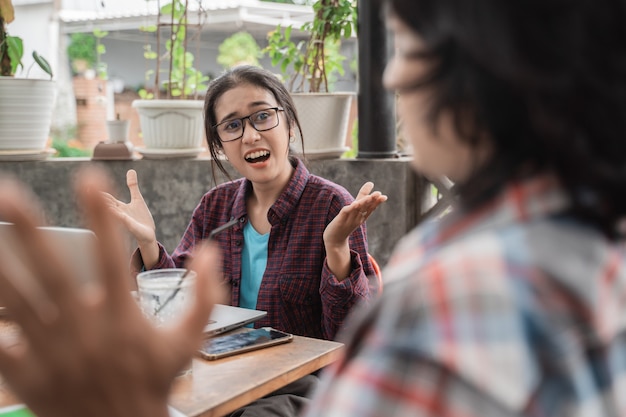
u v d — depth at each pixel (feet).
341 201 6.49
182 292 4.19
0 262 1.45
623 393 1.47
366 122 11.07
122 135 11.57
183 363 1.53
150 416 1.48
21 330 1.45
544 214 1.48
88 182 1.48
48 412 1.47
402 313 1.43
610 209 1.51
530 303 1.37
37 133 11.20
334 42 12.50
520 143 1.49
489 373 1.32
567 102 1.39
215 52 23.31
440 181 10.32
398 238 10.90
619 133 1.42
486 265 1.41
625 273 1.52
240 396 3.99
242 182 7.07
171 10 12.62
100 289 1.50
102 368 1.45
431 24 1.47
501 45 1.37
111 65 24.45
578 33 1.37
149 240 6.18
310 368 4.56
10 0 11.80
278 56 13.39
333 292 5.66
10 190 1.46
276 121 6.63
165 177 11.23
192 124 11.30
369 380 1.40
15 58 12.00
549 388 1.36
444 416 1.32
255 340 4.87
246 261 6.74
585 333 1.41
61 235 4.77
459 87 1.45
